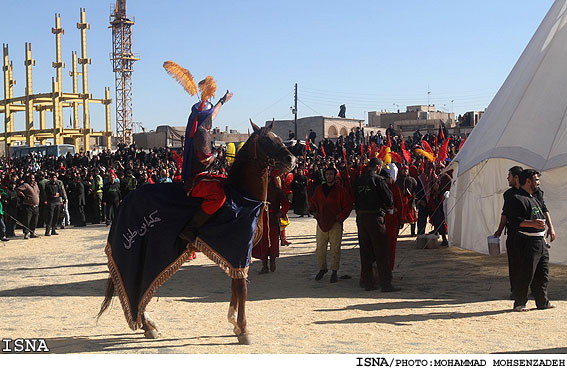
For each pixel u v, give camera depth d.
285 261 12.98
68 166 38.62
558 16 11.45
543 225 7.75
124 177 23.73
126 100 90.75
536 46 11.71
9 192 19.00
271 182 11.49
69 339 6.48
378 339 6.37
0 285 10.56
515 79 11.85
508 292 9.22
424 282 10.26
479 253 13.23
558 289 9.34
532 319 7.29
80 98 61.88
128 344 6.23
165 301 9.02
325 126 58.22
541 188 10.38
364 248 9.77
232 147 6.90
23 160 40.47
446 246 14.41
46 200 19.17
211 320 7.60
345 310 8.13
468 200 12.82
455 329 6.82
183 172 6.33
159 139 63.06
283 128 60.12
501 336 6.42
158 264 6.23
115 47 90.81
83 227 21.84
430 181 14.62
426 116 70.06
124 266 6.36
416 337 6.45
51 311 8.28
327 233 10.58
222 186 6.28
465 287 9.72
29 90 61.69
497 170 11.98
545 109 10.69
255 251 11.50
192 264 12.81
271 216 11.53
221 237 6.16
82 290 10.02
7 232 19.08
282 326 7.14
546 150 10.31
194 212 6.21
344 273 11.43
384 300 8.84
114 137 90.38
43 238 18.61
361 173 10.82
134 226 6.36
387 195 9.45
